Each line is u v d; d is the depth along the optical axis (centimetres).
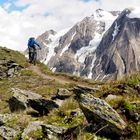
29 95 2352
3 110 2448
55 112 1736
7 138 1432
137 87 1509
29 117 1717
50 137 1302
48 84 3994
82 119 1381
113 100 1356
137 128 1157
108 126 1187
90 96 1271
